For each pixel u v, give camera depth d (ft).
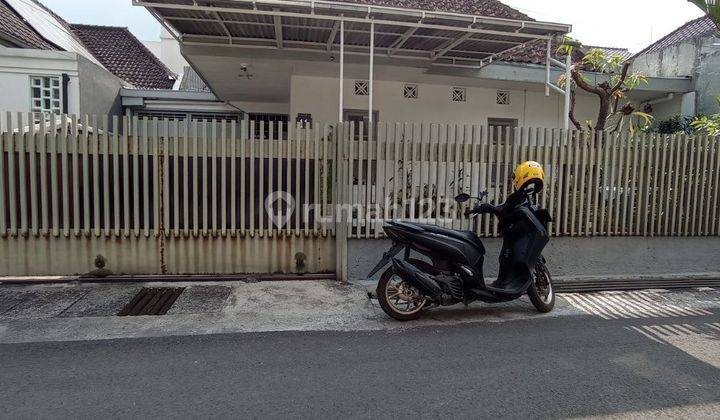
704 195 23.88
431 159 21.59
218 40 27.53
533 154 22.34
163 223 20.25
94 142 19.54
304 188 21.11
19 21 39.78
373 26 23.48
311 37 27.09
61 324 15.49
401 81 33.65
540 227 17.22
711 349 14.26
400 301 17.47
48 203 19.49
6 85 34.27
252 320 16.29
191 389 11.25
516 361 13.19
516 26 23.36
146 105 43.91
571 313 17.87
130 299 17.93
